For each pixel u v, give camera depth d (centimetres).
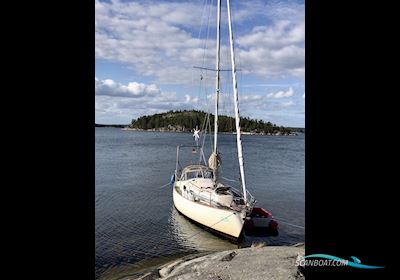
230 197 1503
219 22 1745
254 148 8669
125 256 1259
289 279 676
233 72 1589
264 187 3031
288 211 2106
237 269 748
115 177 3438
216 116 1723
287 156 6531
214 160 1673
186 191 1716
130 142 9881
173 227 1644
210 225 1509
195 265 820
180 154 6122
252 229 1567
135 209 2058
